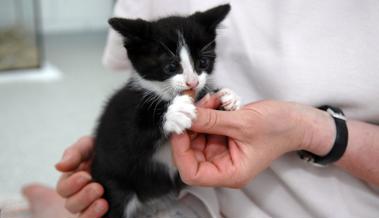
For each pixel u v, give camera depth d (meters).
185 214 0.50
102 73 1.11
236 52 0.48
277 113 0.43
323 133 0.44
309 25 0.45
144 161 0.49
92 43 1.45
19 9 1.13
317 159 0.45
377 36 0.44
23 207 0.53
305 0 0.45
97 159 0.51
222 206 0.49
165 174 0.50
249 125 0.42
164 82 0.47
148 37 0.47
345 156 0.45
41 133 0.76
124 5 0.54
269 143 0.43
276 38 0.46
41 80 1.05
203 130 0.43
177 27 0.47
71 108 0.88
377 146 0.44
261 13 0.47
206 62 0.48
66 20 1.53
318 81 0.45
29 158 0.67
